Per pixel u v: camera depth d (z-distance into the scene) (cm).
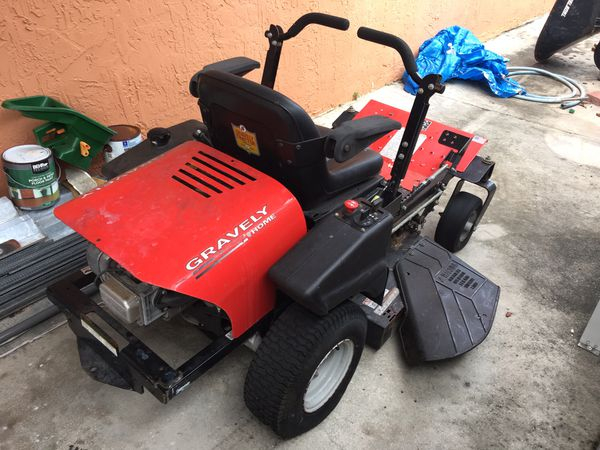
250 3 341
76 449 197
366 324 205
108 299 180
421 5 522
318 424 211
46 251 250
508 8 715
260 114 174
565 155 437
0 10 229
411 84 518
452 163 292
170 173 192
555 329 268
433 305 243
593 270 310
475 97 534
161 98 316
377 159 227
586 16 582
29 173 248
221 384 225
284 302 199
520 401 230
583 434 218
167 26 298
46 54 253
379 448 205
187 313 210
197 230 170
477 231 337
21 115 255
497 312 274
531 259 316
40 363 228
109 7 266
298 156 178
